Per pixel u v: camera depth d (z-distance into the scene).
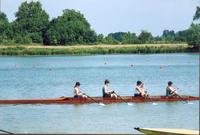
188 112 71.75
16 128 61.12
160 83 124.06
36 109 75.19
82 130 59.53
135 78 140.38
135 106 77.88
